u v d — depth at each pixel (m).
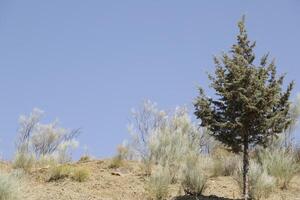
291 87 12.81
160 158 17.23
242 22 13.07
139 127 20.22
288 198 13.64
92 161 18.28
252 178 13.87
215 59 13.05
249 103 12.35
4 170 15.62
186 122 20.16
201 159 17.58
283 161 15.55
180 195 13.71
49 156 17.86
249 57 13.02
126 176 15.82
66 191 13.62
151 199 13.45
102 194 13.68
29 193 13.10
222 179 15.78
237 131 12.73
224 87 12.84
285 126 12.84
